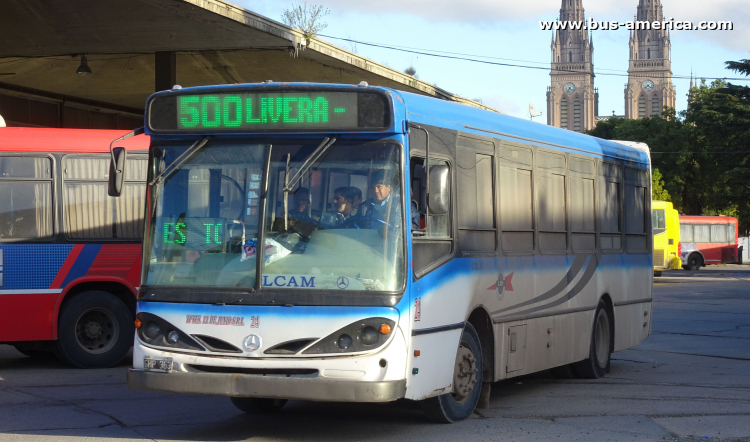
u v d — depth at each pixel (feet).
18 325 37.93
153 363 22.93
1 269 37.65
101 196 39.60
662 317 70.59
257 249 22.57
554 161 33.50
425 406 26.03
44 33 65.51
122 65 77.82
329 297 21.91
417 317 22.99
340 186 22.59
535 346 31.07
